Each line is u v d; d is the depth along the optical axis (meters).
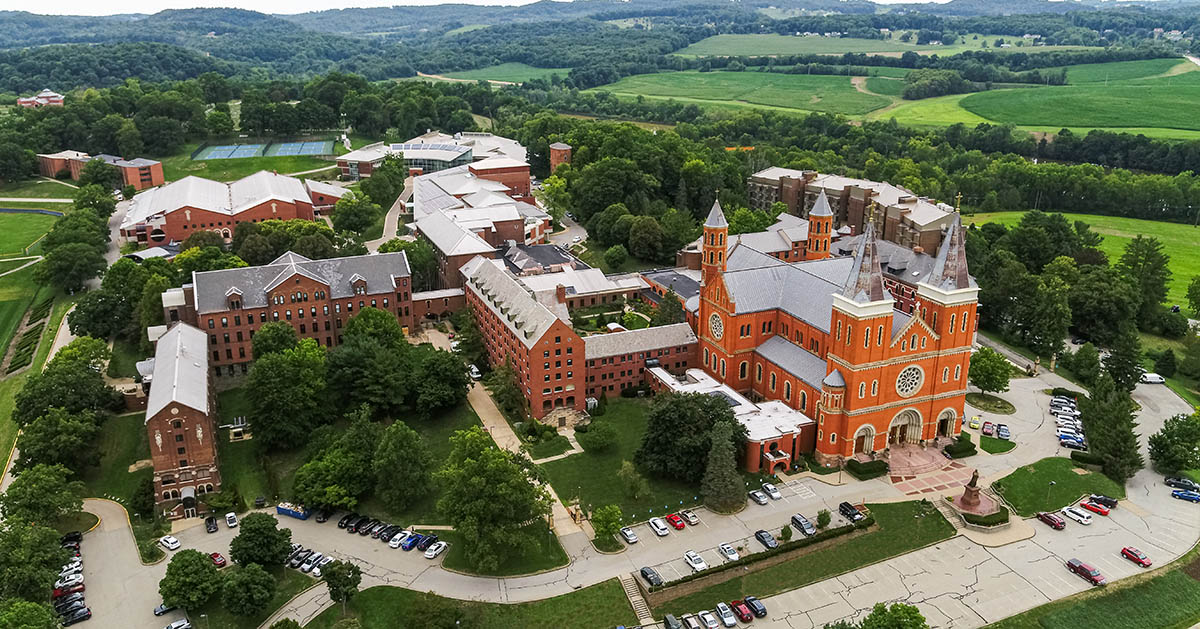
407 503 124.31
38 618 90.44
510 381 153.38
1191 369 179.38
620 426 149.88
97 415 142.00
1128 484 134.00
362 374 151.12
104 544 117.50
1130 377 170.38
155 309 172.38
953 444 140.75
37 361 174.00
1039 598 106.94
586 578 110.19
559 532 120.19
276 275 174.75
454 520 111.88
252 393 139.25
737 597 106.94
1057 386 171.50
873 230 126.06
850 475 133.75
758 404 144.75
